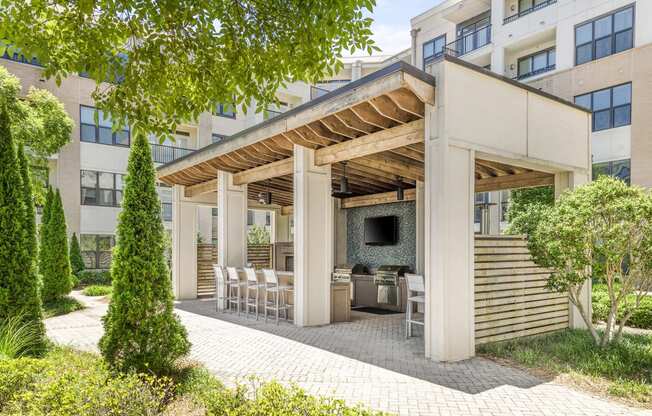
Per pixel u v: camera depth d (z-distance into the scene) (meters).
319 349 5.88
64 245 10.37
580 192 5.38
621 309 7.17
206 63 3.33
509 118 6.03
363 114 5.91
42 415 2.50
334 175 9.69
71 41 3.03
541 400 3.91
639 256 4.96
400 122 5.97
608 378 4.49
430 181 5.36
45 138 12.80
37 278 5.38
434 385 4.32
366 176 9.83
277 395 2.59
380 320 8.29
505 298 5.98
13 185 5.21
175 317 4.61
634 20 13.09
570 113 7.05
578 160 7.14
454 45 19.09
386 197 11.56
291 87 21.70
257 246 13.02
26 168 5.68
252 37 3.26
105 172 16.50
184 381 4.17
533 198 12.77
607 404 3.82
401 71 5.04
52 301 10.02
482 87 5.70
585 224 5.09
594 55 14.03
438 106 5.28
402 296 9.87
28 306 5.16
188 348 4.65
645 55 12.80
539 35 15.65
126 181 4.55
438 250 5.22
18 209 5.23
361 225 12.62
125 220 4.45
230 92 3.49
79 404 2.57
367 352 5.70
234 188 10.19
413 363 5.12
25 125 11.47
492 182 8.68
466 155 5.47
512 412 3.65
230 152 8.45
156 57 3.21
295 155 7.73
